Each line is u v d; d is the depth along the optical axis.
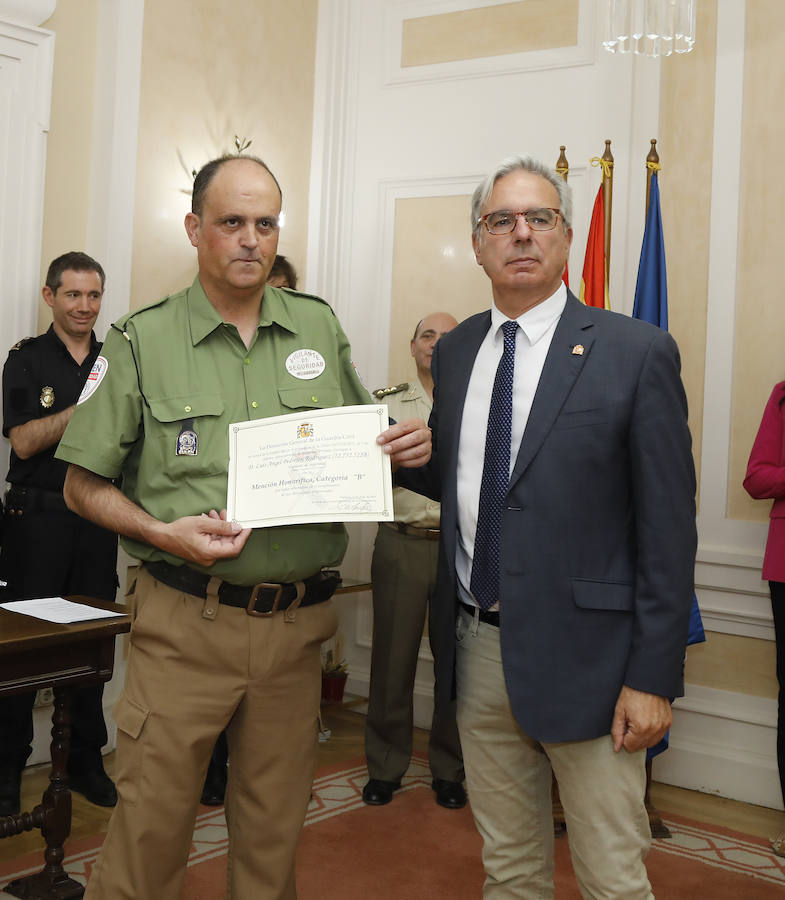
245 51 4.04
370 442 1.62
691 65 3.65
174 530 1.57
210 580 1.64
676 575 1.51
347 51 4.37
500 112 4.04
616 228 3.72
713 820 3.17
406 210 4.27
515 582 1.58
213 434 1.67
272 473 1.62
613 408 1.55
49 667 2.14
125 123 3.52
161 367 1.68
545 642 1.56
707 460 3.56
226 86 3.96
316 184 4.38
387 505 1.59
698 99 3.63
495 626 1.68
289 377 1.76
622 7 3.03
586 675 1.55
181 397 1.67
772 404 3.11
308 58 4.38
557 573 1.56
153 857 1.63
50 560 2.98
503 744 1.70
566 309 1.68
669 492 1.52
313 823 2.94
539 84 3.95
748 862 2.80
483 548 1.66
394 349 4.30
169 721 1.62
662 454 1.53
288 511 1.59
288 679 1.71
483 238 1.70
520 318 1.69
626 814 1.56
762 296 3.49
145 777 1.62
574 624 1.55
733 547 3.50
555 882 2.56
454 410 1.78
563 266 1.70
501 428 1.66
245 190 1.63
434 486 1.89
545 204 1.65
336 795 3.19
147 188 3.64
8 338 3.24
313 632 1.74
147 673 1.66
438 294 4.19
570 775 1.59
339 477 1.60
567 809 1.61
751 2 3.54
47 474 2.99
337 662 4.11
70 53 3.46
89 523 3.06
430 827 2.94
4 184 3.22
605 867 1.55
